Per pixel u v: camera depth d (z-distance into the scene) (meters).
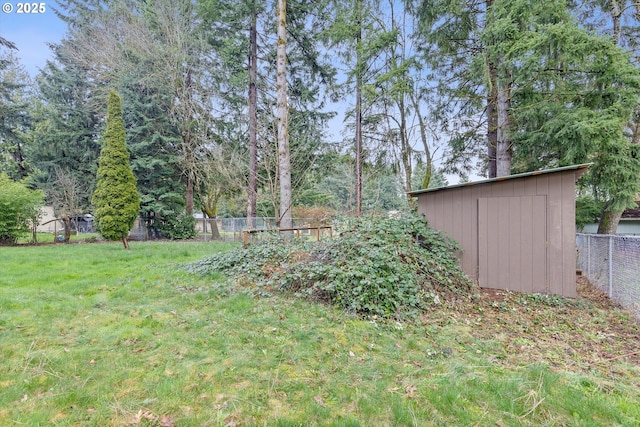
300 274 4.25
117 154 10.15
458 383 2.13
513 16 6.34
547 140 6.57
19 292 4.28
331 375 2.29
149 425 1.75
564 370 2.36
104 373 2.26
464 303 4.12
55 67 15.99
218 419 1.81
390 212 6.18
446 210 5.45
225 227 14.90
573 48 5.71
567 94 6.46
